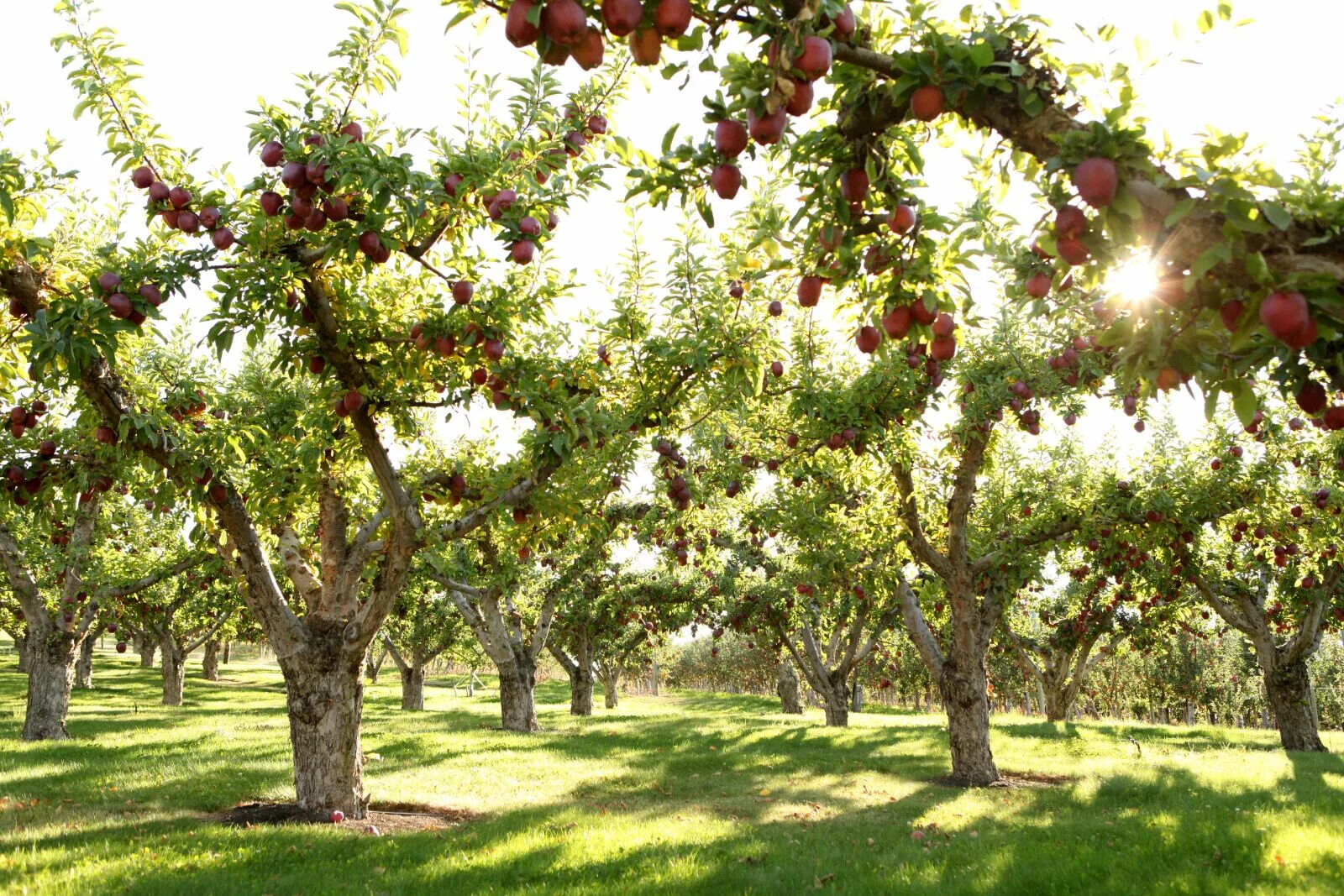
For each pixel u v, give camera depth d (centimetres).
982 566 1377
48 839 809
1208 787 1089
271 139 658
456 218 726
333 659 980
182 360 1209
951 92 293
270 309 730
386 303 910
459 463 1105
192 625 3259
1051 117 290
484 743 1745
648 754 1645
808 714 3372
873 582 1460
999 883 613
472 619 2225
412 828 930
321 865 718
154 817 930
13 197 637
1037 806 1045
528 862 725
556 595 2302
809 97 282
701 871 683
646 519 1847
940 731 2130
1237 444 1501
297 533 1171
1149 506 1331
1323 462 1509
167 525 1845
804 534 1341
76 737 1744
